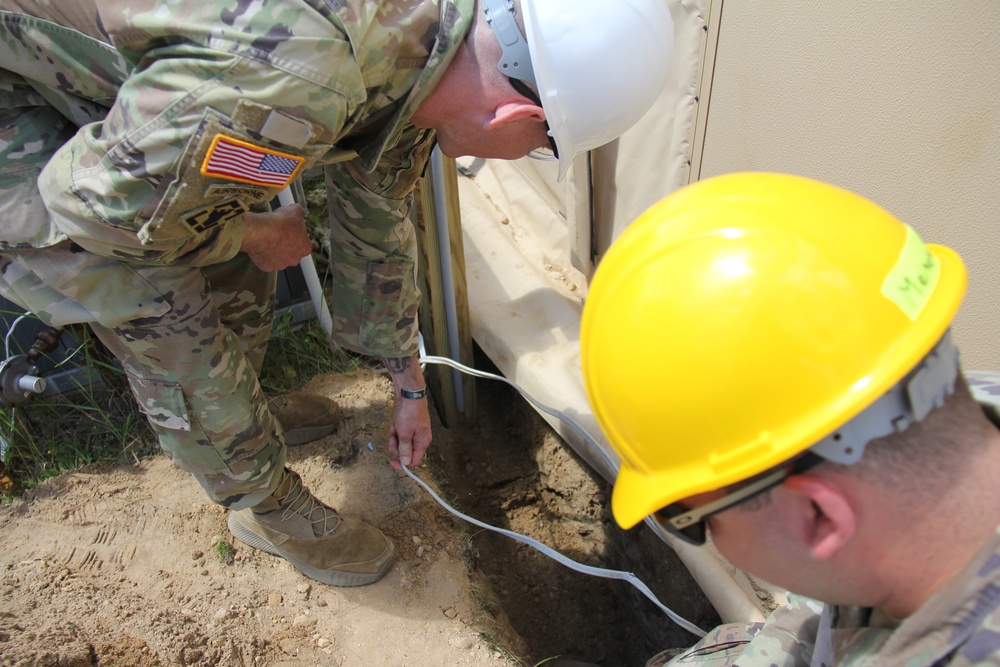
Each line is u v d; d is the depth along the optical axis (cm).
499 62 110
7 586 166
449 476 235
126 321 123
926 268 72
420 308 231
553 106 112
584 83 112
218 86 93
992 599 66
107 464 200
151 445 205
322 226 254
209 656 159
